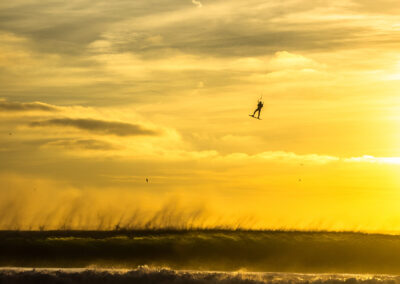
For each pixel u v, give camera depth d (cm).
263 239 7262
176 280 5159
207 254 6894
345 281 5250
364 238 7406
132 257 6738
